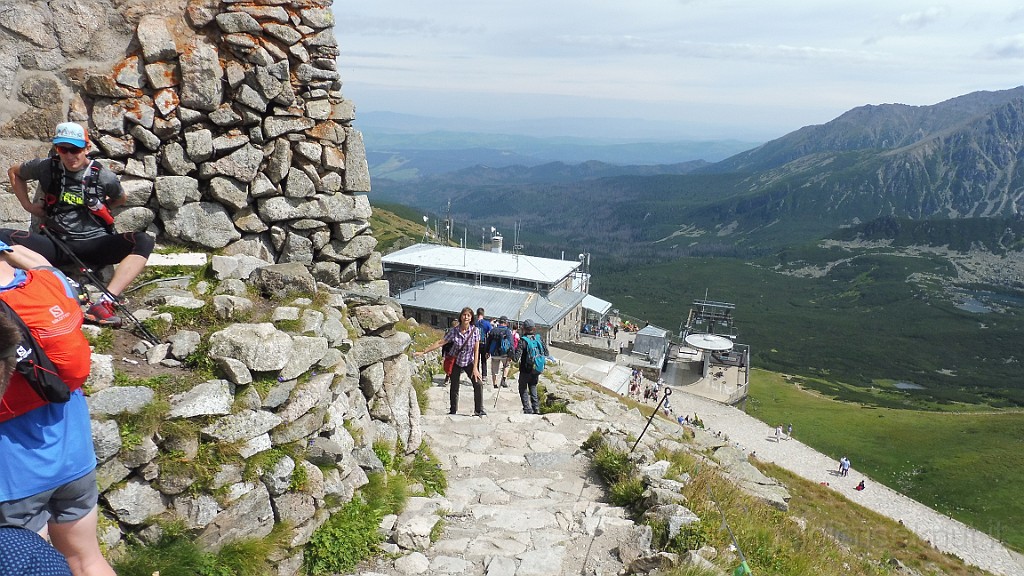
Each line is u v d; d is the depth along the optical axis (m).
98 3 7.79
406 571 6.83
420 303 66.81
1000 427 97.81
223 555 5.54
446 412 15.39
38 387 3.22
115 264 6.95
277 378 6.27
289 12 8.90
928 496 76.62
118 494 4.98
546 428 12.80
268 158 9.07
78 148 6.25
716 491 10.17
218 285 7.53
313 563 6.51
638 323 115.12
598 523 8.23
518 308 65.94
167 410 5.29
